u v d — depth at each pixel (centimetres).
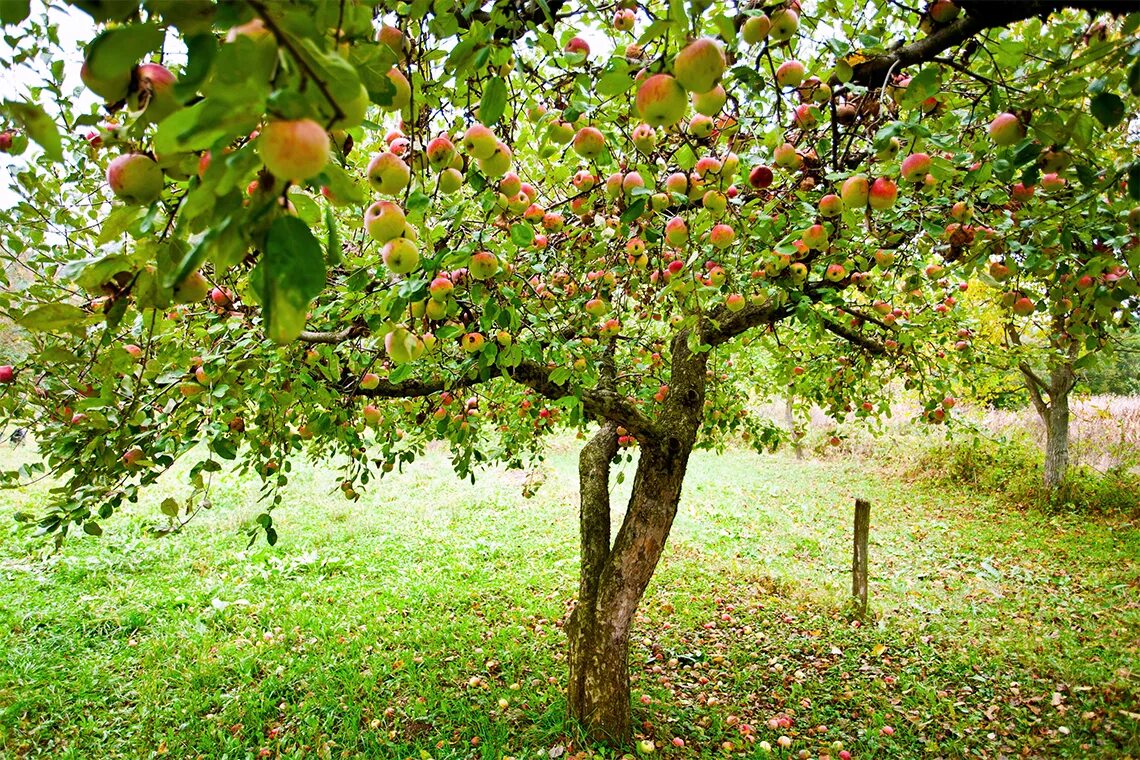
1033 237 196
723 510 830
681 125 166
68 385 203
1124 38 104
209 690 384
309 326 235
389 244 107
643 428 325
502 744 320
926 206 205
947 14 125
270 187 57
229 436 231
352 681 385
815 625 482
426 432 366
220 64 50
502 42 114
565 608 502
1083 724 346
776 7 124
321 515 759
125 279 90
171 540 648
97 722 354
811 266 264
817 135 176
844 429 1204
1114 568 587
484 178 143
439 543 673
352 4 68
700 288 220
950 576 589
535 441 453
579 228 244
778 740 324
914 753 326
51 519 195
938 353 438
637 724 343
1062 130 121
